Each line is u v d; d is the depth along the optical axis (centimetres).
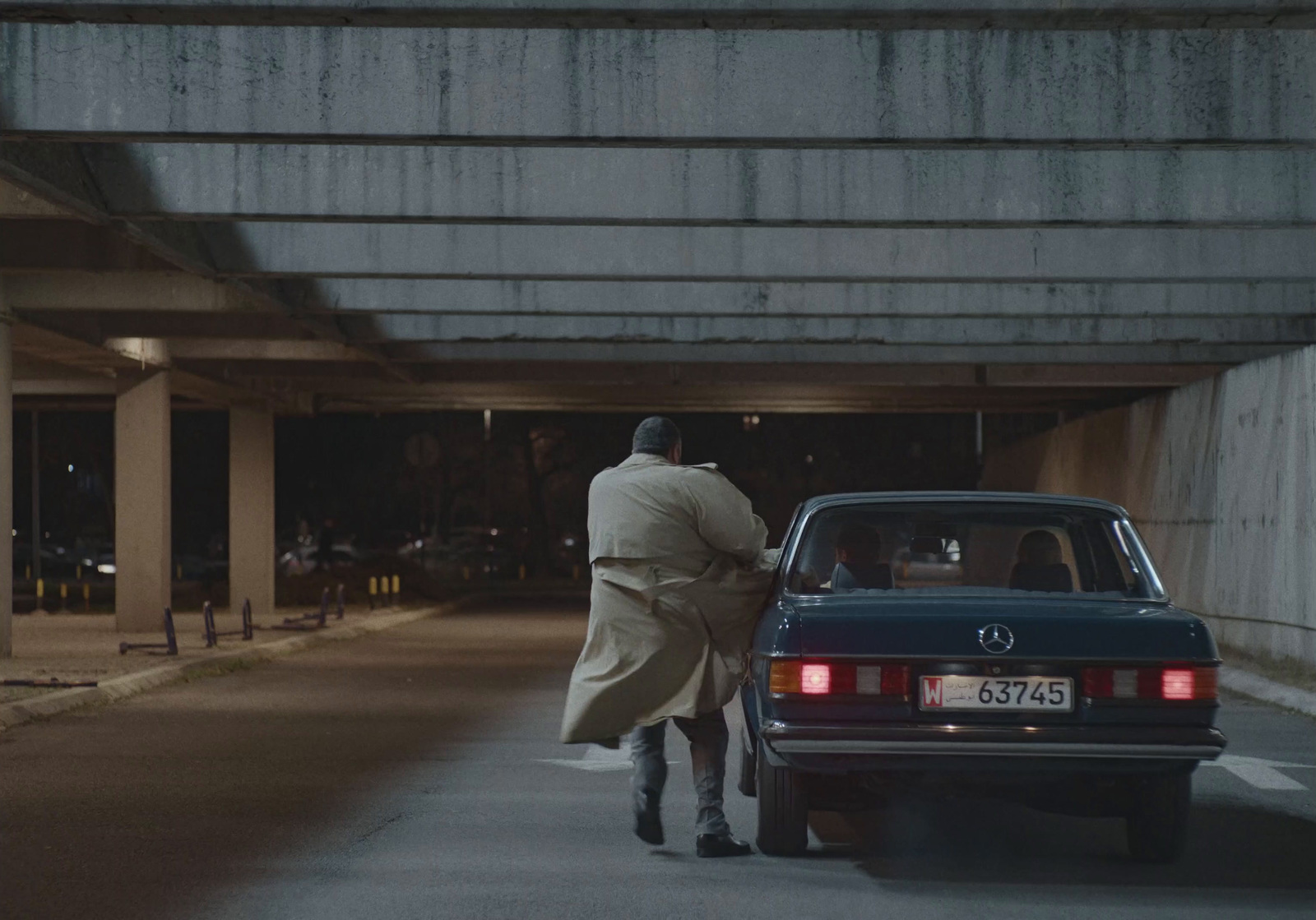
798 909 691
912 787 791
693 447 7762
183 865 795
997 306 2080
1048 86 1163
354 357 2981
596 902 707
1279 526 2144
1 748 1302
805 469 7800
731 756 1277
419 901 709
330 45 1188
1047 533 859
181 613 3956
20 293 2297
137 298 2283
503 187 1468
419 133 1184
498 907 697
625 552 786
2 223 1873
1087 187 1451
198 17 970
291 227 1798
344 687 1931
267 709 1653
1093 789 812
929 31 1167
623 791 1060
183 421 7619
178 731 1434
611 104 1177
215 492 7650
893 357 2773
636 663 778
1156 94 1162
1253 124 1158
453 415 7556
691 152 1465
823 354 2786
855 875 767
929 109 1167
